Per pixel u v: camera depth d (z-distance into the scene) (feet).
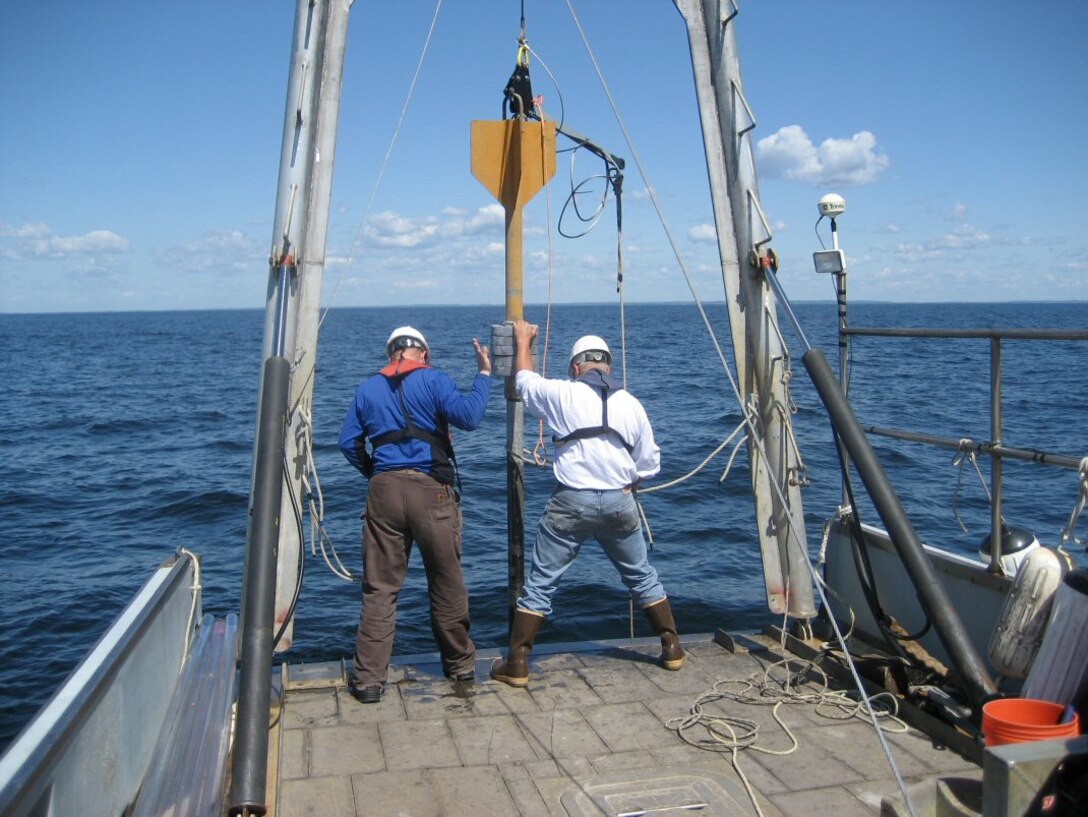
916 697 14.25
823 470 45.88
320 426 71.51
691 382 99.50
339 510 41.11
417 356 15.88
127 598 31.60
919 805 10.18
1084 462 12.72
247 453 63.26
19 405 100.58
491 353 17.13
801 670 16.28
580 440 15.38
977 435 53.06
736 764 12.64
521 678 15.60
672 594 27.78
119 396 111.34
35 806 7.51
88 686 9.12
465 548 33.96
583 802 11.82
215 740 11.35
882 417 61.46
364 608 15.21
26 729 8.09
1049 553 12.98
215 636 15.35
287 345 15.49
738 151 16.81
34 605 30.86
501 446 58.29
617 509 15.48
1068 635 11.17
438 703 14.98
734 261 17.08
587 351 16.11
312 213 15.70
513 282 17.26
